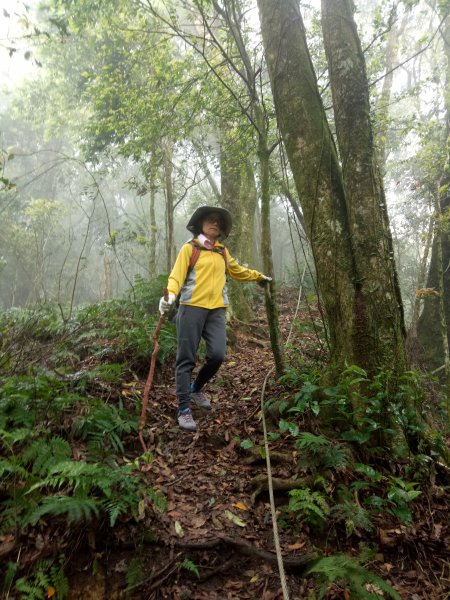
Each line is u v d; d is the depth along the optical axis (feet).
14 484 6.76
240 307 23.80
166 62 22.15
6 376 11.09
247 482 8.87
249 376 15.06
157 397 12.26
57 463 7.20
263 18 11.87
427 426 10.25
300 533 7.55
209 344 11.01
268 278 12.00
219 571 6.84
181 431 10.54
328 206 10.73
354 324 10.09
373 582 5.84
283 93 11.39
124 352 14.28
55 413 9.10
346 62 10.69
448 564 7.32
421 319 22.08
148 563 6.80
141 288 22.21
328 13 11.15
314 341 18.13
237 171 26.05
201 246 10.89
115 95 24.35
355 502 7.94
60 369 12.35
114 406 10.28
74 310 24.79
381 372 9.04
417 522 7.98
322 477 8.18
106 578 6.56
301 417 10.46
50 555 6.53
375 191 10.36
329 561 6.13
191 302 10.59
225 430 10.82
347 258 10.43
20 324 18.34
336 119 10.85
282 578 5.99
